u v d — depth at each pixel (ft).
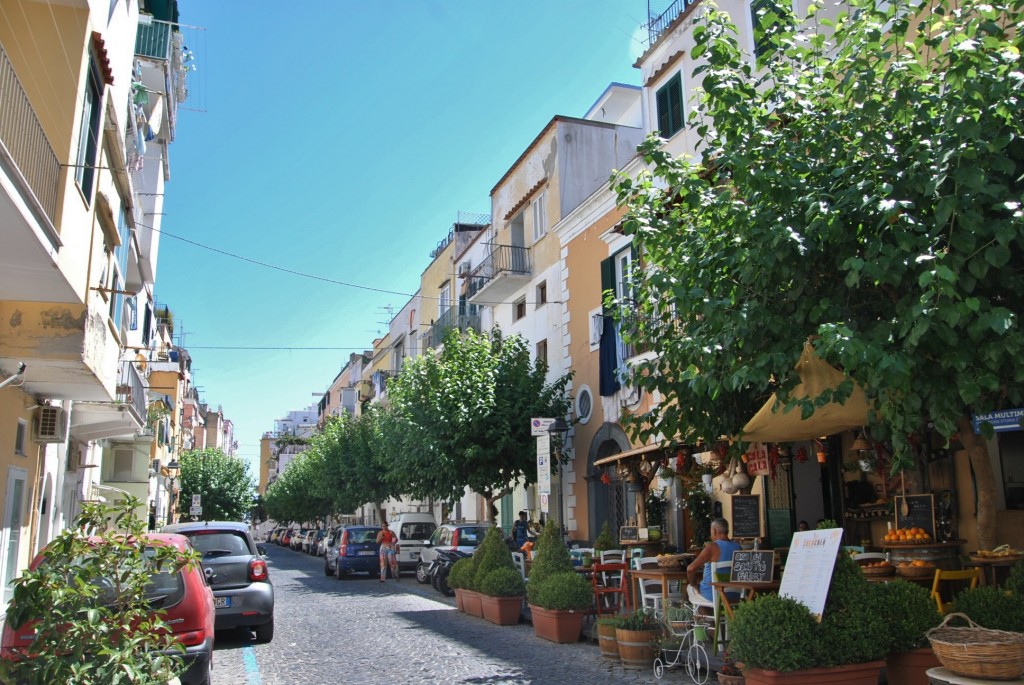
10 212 24.66
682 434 31.99
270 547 238.07
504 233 91.97
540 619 39.58
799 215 25.04
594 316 68.54
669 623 30.73
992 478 26.81
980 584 27.27
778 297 27.02
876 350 20.21
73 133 32.01
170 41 62.03
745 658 22.34
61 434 48.44
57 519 57.82
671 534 56.54
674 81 60.95
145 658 18.30
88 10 33.01
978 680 18.17
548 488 44.91
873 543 41.14
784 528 45.80
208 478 210.18
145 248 64.80
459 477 72.69
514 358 76.28
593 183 78.07
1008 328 20.35
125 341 62.69
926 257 20.22
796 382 25.57
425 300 140.56
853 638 21.86
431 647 37.42
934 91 25.63
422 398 76.95
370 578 89.04
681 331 32.94
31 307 37.24
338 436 145.69
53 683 16.99
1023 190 22.48
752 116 26.96
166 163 69.41
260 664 33.86
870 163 24.31
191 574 27.32
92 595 18.24
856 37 26.09
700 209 28.91
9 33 32.14
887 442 32.63
